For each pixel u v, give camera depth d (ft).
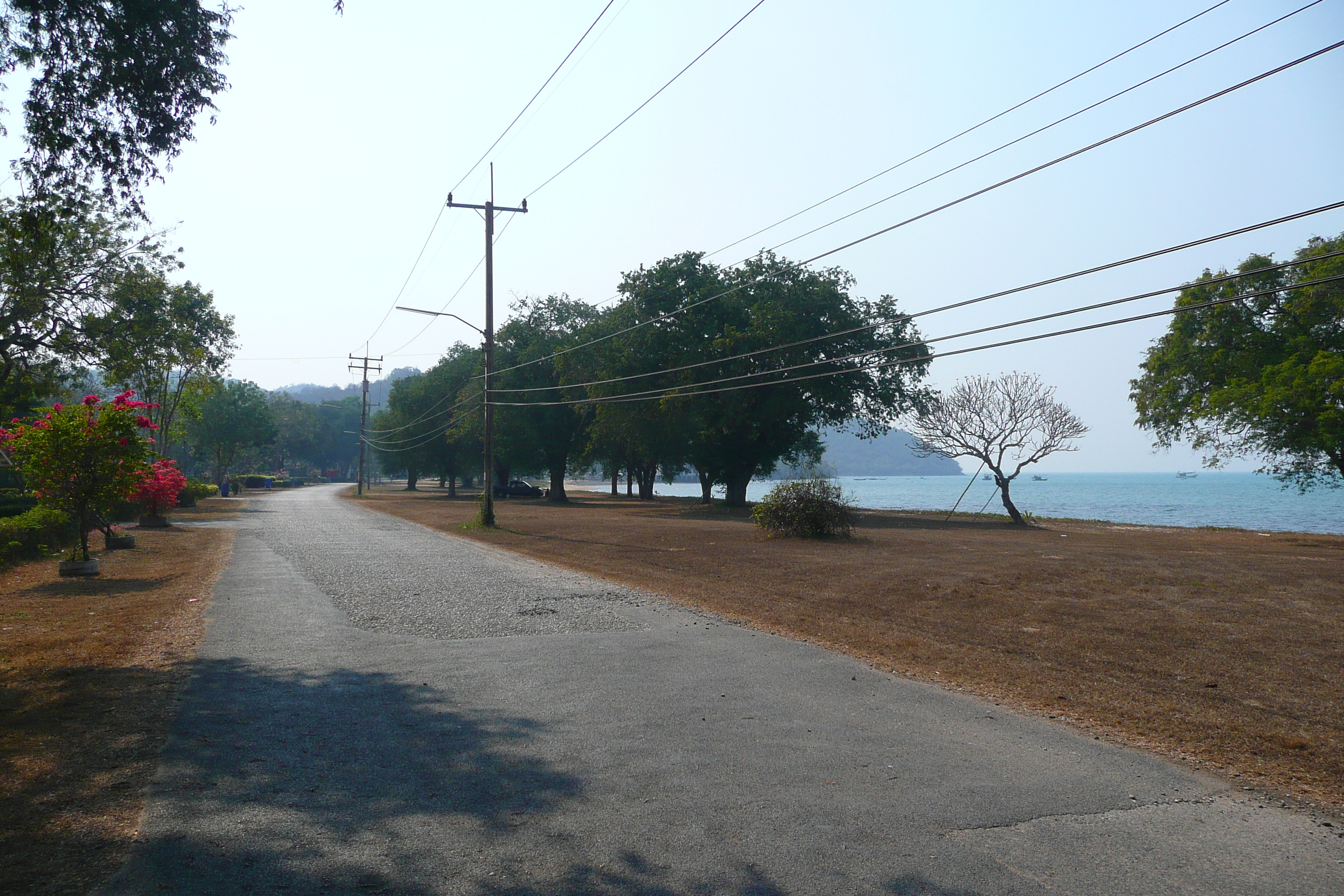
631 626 34.45
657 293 145.69
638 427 148.05
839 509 83.76
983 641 31.81
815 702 22.74
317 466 567.59
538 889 11.89
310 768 16.94
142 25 28.48
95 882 11.78
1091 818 14.89
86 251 75.82
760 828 14.20
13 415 80.74
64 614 36.06
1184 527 116.06
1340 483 94.73
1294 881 12.52
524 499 226.79
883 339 140.97
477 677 25.25
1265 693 24.11
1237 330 96.94
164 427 151.02
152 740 18.45
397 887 11.86
